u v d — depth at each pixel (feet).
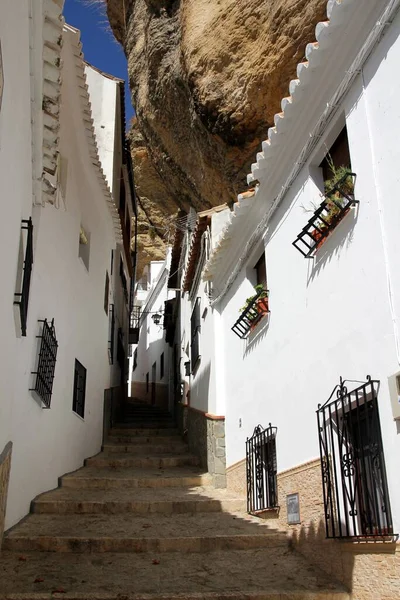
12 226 16.39
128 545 19.56
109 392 44.11
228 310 31.14
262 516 22.84
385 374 14.10
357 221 15.99
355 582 14.98
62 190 27.20
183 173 42.73
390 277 14.14
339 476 16.35
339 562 16.02
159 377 74.23
